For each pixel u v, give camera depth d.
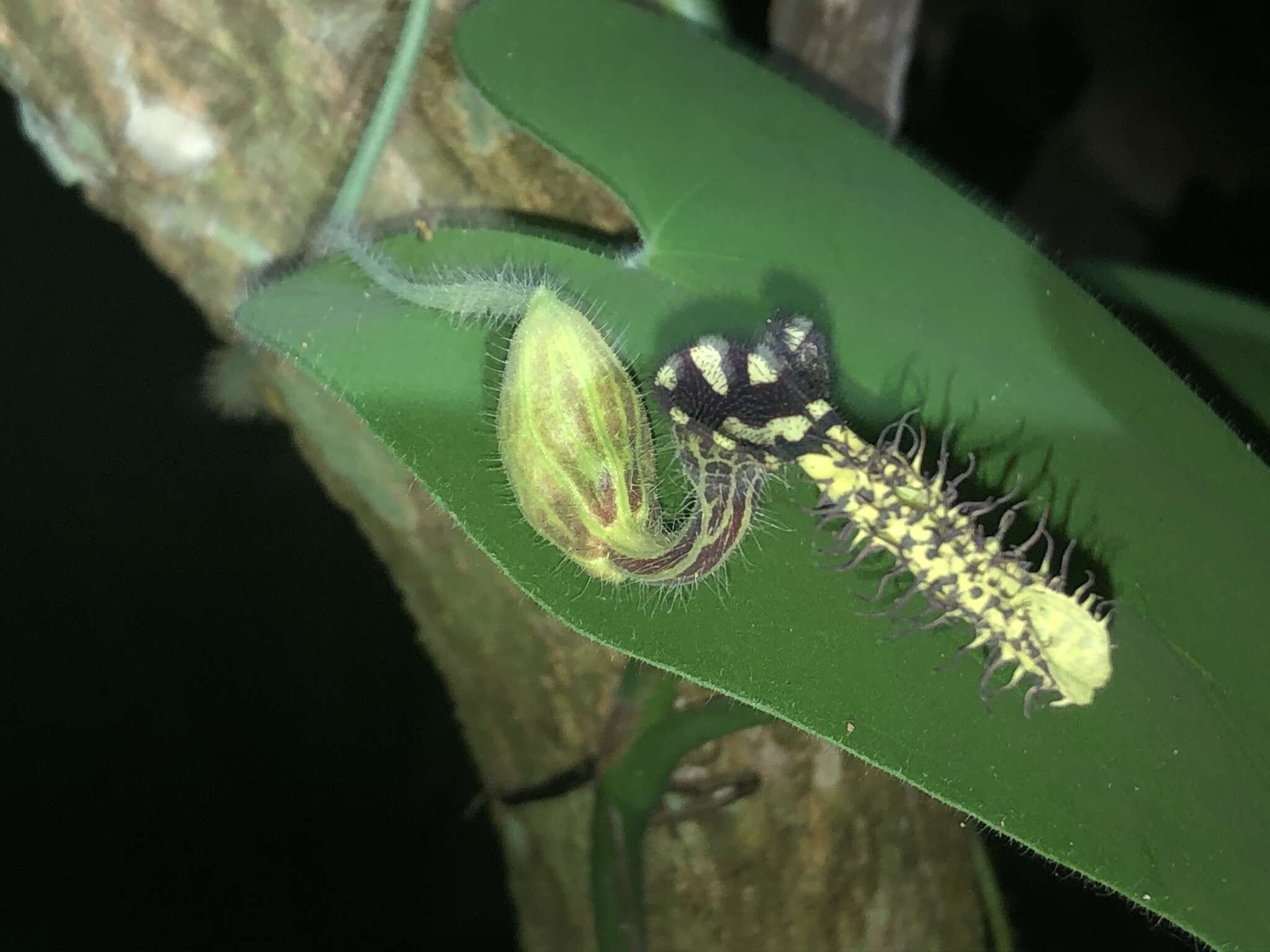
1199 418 0.12
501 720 0.13
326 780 0.24
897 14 0.14
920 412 0.11
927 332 0.12
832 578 0.10
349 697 0.22
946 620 0.11
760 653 0.10
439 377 0.10
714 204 0.12
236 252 0.12
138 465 0.20
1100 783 0.10
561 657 0.13
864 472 0.11
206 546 0.21
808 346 0.11
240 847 0.24
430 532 0.12
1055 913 0.16
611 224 0.12
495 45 0.12
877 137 0.12
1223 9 0.18
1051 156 0.19
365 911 0.23
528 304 0.09
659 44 0.12
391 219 0.12
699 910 0.13
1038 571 0.11
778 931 0.14
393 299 0.10
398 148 0.12
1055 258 0.14
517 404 0.09
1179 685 0.11
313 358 0.10
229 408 0.13
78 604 0.22
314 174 0.12
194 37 0.11
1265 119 0.19
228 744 0.24
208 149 0.12
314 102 0.12
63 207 0.17
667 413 0.10
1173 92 0.19
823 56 0.14
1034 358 0.12
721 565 0.10
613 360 0.09
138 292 0.18
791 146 0.12
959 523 0.11
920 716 0.10
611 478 0.09
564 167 0.12
